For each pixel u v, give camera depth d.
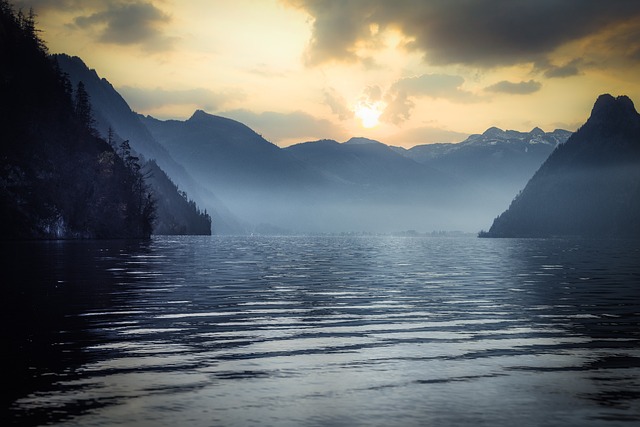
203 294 38.25
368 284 46.91
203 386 15.23
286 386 15.29
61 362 17.89
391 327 25.05
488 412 13.20
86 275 52.66
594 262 86.56
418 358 18.78
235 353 19.44
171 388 15.01
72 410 13.12
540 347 20.67
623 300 35.66
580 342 21.62
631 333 23.62
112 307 31.20
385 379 16.08
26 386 15.08
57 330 23.80
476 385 15.48
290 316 28.22
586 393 14.70
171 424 12.26
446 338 22.42
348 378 16.17
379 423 12.46
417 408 13.48
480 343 21.41
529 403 13.88
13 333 23.03
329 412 13.16
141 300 34.56
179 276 53.53
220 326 25.11
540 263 83.94
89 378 15.95
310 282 48.53
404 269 68.12
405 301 34.84
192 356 18.92
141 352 19.50
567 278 54.12
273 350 19.97
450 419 12.73
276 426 12.21
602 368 17.44
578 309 31.19
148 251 112.75
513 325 25.70
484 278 54.09
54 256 86.31
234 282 48.00
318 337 22.53
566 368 17.42
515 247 188.25
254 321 26.58
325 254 117.38
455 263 83.50
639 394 14.62
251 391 14.80
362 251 139.88
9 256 85.19
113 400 13.90
